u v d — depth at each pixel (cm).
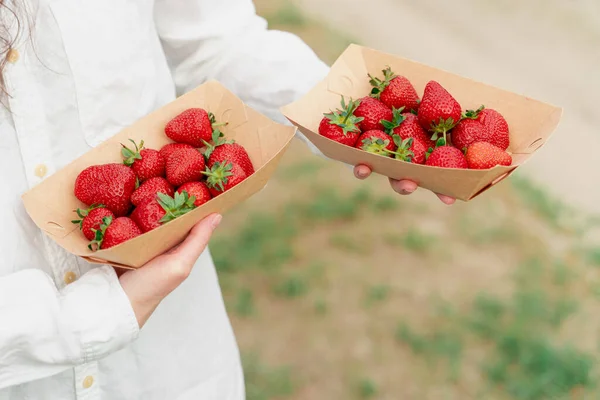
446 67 343
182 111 92
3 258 81
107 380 89
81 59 83
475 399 145
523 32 380
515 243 189
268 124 91
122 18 85
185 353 94
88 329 79
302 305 163
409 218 193
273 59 97
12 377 79
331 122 95
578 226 206
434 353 153
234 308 161
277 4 354
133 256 80
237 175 87
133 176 87
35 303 78
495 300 167
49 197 84
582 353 156
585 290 175
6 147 82
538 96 324
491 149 92
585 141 280
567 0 414
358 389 146
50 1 81
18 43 80
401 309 164
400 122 96
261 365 149
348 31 356
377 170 93
